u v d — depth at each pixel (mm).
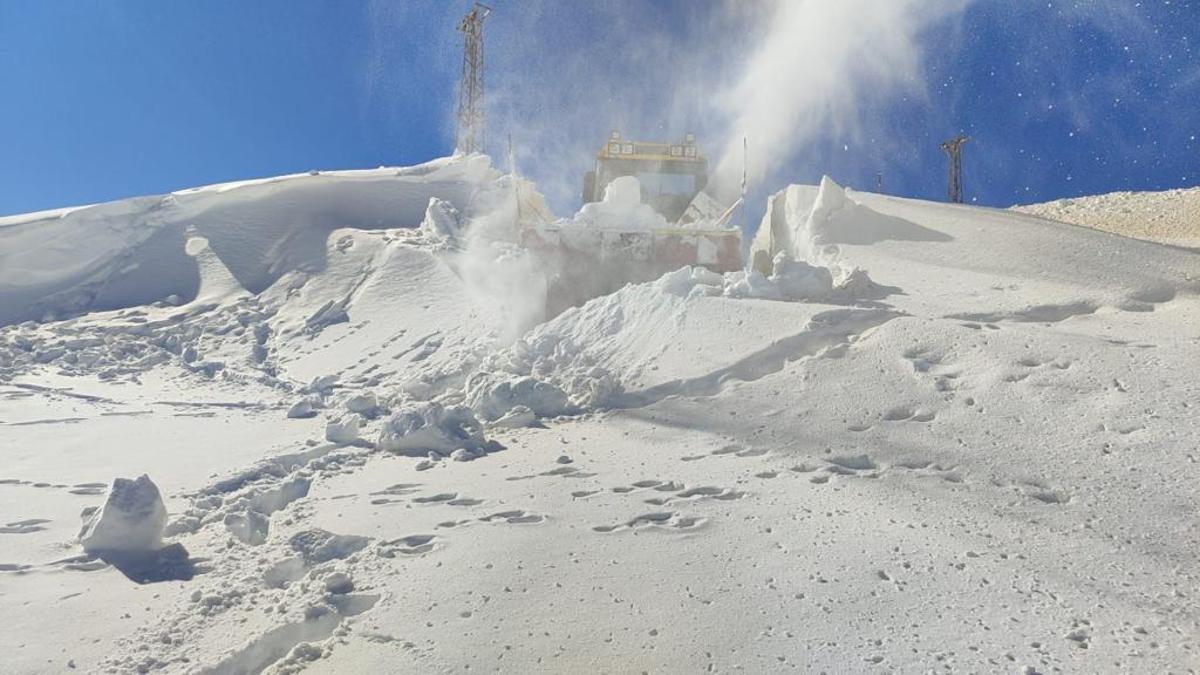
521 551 4832
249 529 5656
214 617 4484
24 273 15766
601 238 11672
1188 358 6754
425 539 5160
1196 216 24156
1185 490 5062
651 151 15031
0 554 5477
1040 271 9930
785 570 4461
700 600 4211
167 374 12102
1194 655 3588
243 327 13773
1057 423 6020
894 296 9219
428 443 7145
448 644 3922
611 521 5211
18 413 9961
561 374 8594
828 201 12562
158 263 16234
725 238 11719
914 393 6723
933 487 5434
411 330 12297
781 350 7715
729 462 6094
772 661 3691
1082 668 3529
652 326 8930
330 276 15031
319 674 3789
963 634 3812
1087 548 4543
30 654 4145
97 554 5402
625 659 3760
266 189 18297
